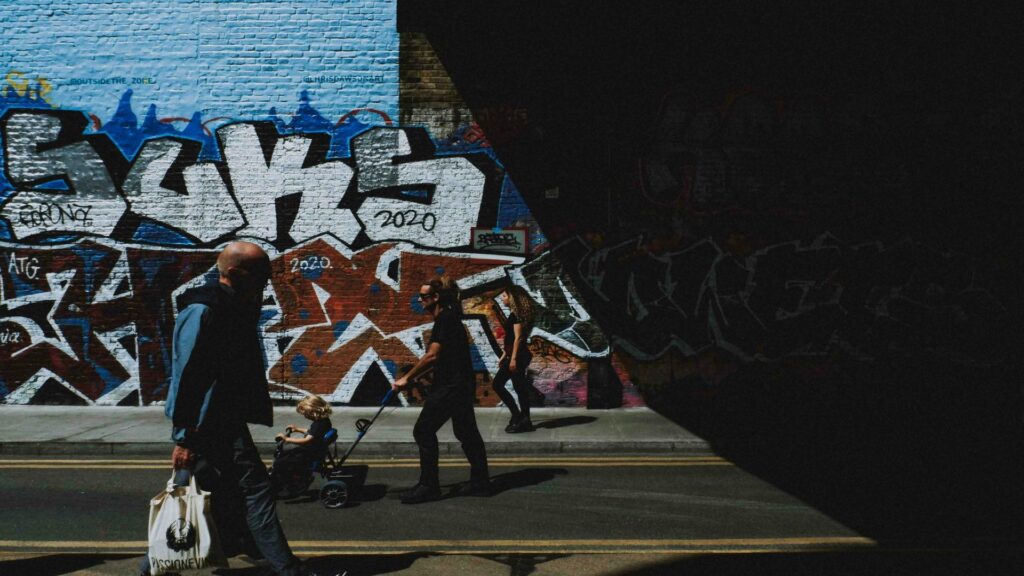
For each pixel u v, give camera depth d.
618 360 10.73
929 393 10.70
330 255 10.77
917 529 5.58
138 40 10.71
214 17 10.71
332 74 10.70
